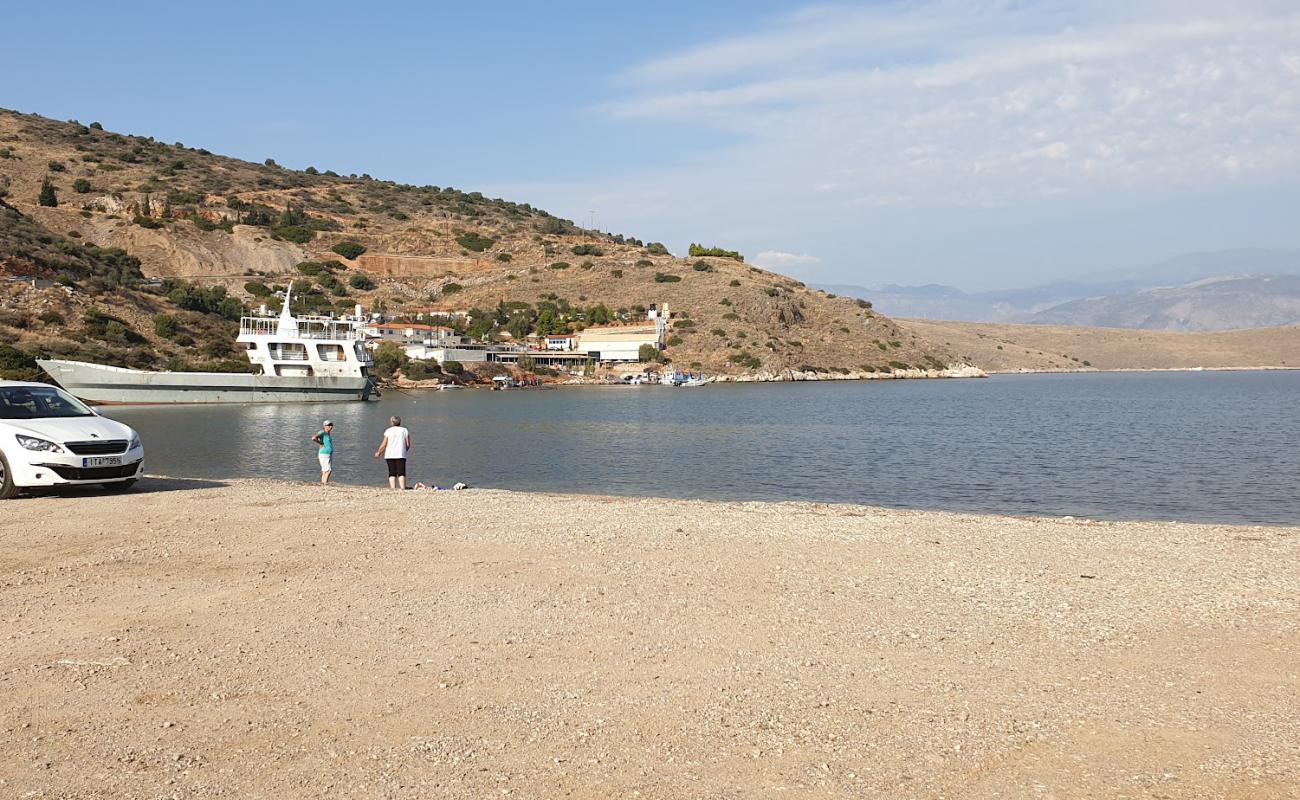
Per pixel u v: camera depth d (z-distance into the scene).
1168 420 60.41
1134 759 5.30
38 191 169.75
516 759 5.33
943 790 4.94
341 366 85.81
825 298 196.25
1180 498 24.78
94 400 72.81
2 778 5.07
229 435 48.47
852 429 53.22
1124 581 9.92
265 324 88.31
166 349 95.62
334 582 9.78
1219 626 8.04
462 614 8.48
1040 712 6.02
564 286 182.25
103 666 6.98
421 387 122.06
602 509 15.55
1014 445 42.12
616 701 6.25
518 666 6.98
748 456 37.25
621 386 136.25
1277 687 6.45
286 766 5.24
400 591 9.38
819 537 12.60
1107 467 32.62
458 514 14.70
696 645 7.51
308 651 7.36
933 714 6.00
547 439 46.53
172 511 14.81
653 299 173.88
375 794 4.90
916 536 12.78
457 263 193.88
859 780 5.05
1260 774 5.07
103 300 101.62
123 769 5.20
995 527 13.72
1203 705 6.12
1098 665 6.98
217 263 163.50
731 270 194.38
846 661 7.10
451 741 5.59
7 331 84.31
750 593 9.30
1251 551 11.79
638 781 5.05
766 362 155.25
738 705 6.16
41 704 6.20
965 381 171.62
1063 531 13.45
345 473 30.98
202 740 5.60
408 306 169.50
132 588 9.51
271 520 13.95
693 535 12.69
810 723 5.85
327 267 174.75
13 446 15.94
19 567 10.52
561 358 147.38
